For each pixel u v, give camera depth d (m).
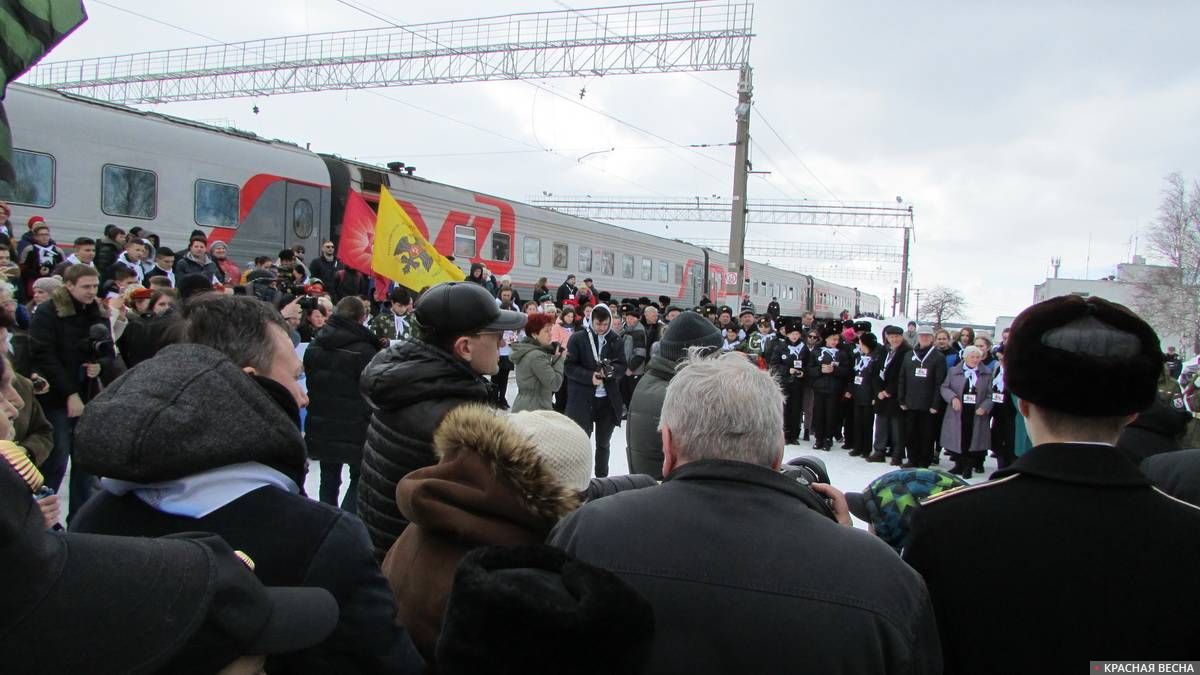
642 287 23.30
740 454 1.45
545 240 18.23
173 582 0.94
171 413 1.21
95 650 0.85
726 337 11.21
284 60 20.80
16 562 0.81
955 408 8.17
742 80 15.60
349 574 1.31
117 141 9.62
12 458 1.35
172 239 10.26
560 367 6.22
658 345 3.73
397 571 1.82
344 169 12.78
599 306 7.12
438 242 14.72
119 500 1.32
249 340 1.49
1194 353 36.66
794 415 10.23
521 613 0.94
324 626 1.14
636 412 3.55
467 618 0.99
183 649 0.93
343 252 9.22
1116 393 1.39
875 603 1.24
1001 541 1.40
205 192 10.66
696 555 1.31
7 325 3.26
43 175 8.90
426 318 2.52
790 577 1.27
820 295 40.44
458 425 1.78
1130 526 1.34
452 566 1.75
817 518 1.38
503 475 1.71
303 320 7.02
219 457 1.24
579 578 1.04
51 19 2.52
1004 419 8.22
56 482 4.65
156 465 1.18
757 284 31.36
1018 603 1.36
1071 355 1.40
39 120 8.84
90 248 6.96
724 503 1.38
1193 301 36.38
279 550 1.25
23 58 2.47
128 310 5.26
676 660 1.26
